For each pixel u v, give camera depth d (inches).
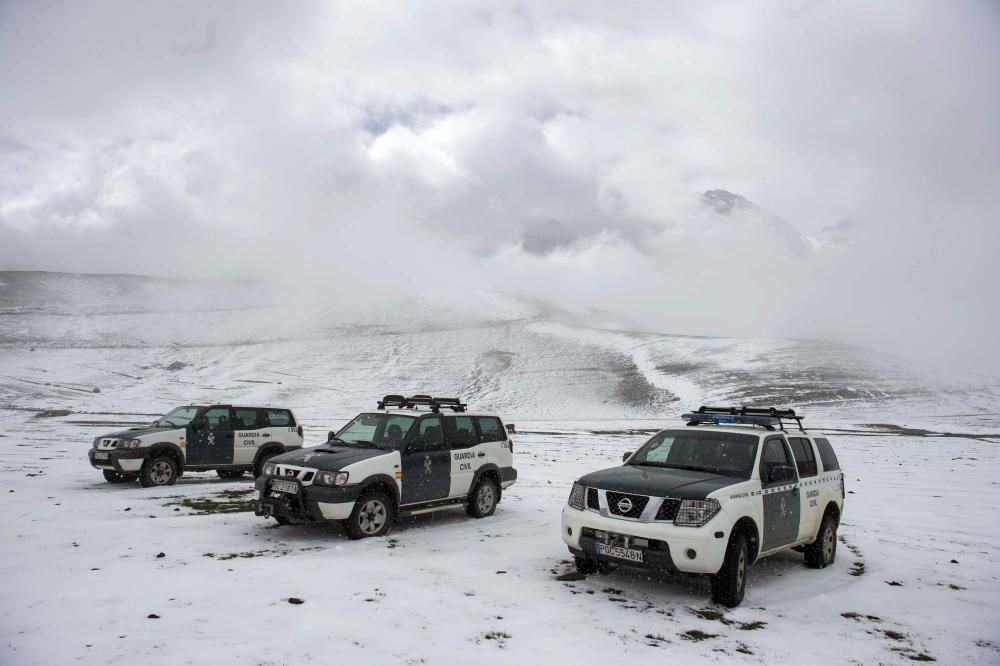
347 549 336.5
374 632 214.5
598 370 4128.9
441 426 424.2
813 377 3705.7
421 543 358.9
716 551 252.2
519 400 3452.3
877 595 288.8
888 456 1081.4
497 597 261.3
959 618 259.1
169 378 3378.4
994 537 430.0
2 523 382.0
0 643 195.9
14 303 5032.0
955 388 3528.5
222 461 591.5
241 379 3486.7
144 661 184.4
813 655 214.2
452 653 200.1
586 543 276.2
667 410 3243.1
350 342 4584.2
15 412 2176.4
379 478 370.6
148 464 555.8
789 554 371.6
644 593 277.1
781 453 317.4
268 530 381.7
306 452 386.9
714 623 242.4
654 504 263.9
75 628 210.4
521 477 693.3
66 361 3479.3
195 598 244.5
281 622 220.4
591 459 948.6
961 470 858.1
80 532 362.0
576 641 216.4
